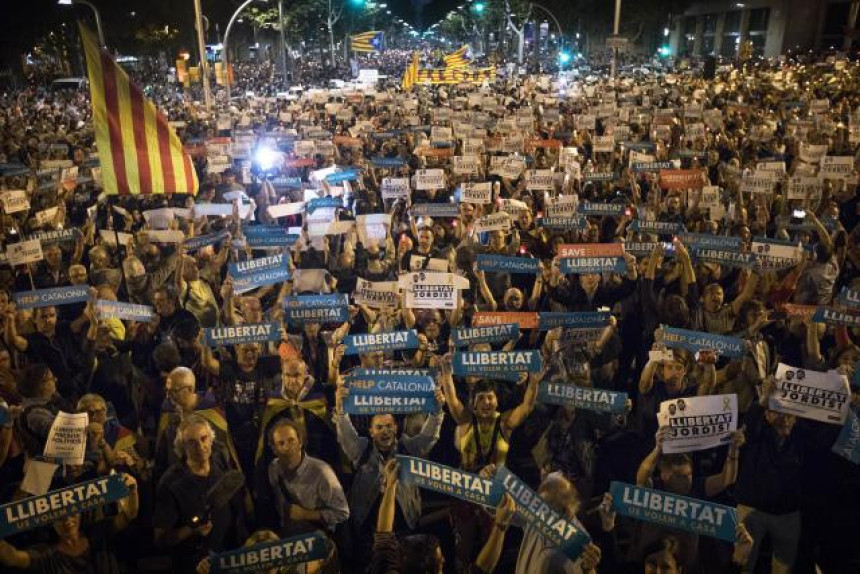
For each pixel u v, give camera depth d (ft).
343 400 18.02
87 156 58.85
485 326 20.93
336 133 75.77
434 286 23.27
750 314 24.39
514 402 20.86
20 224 42.39
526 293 31.35
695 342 20.18
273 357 21.45
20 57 202.80
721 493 18.58
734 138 60.90
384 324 24.73
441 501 22.07
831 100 94.27
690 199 41.96
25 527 13.98
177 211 37.42
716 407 16.20
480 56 298.97
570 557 13.87
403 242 33.96
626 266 26.17
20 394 20.11
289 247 34.04
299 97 120.06
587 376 22.15
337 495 17.21
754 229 37.47
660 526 16.26
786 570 17.93
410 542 14.52
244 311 24.72
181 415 18.67
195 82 166.50
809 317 23.29
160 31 239.91
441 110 77.66
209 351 21.54
